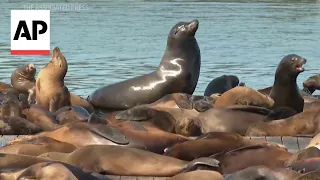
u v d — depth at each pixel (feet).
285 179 75.15
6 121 114.93
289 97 135.85
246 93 133.80
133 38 359.46
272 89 138.51
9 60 270.46
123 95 154.81
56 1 639.35
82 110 130.31
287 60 135.44
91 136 96.58
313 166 79.05
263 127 114.83
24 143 93.66
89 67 247.70
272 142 101.55
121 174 86.43
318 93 193.98
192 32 152.15
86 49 309.01
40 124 121.80
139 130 100.68
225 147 92.58
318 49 316.60
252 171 76.69
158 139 97.66
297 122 113.70
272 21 472.85
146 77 154.71
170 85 152.25
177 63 152.25
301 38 369.50
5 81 212.64
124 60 269.85
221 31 402.93
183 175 74.69
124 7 585.63
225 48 318.24
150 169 85.81
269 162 86.12
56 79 144.25
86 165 86.12
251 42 347.15
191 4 621.72
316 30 417.08
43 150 91.81
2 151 90.84
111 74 230.07
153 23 447.01
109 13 530.68
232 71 239.30
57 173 73.36
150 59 273.95
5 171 80.48
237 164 85.71
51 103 142.51
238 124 119.85
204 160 80.43
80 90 195.93
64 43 334.24
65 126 98.99
